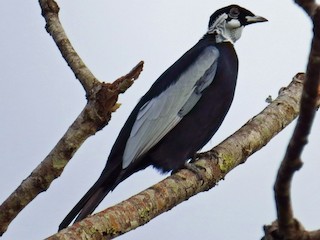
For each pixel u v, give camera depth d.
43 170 8.97
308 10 5.89
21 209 9.01
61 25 10.19
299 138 6.25
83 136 8.98
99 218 8.38
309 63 6.04
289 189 6.51
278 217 6.67
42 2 10.29
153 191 9.27
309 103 6.14
